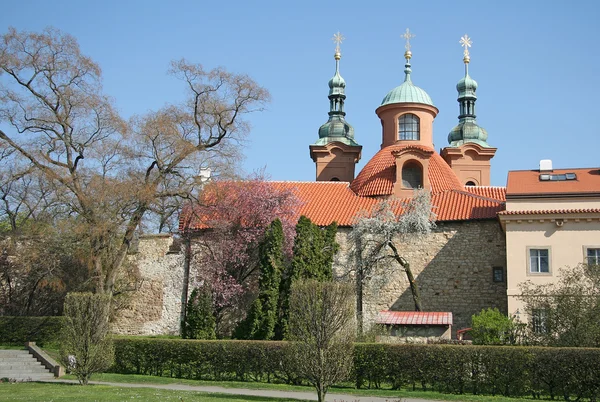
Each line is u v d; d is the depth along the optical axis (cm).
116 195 3781
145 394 2264
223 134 3959
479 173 5850
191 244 4256
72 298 2661
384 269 4016
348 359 2233
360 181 4697
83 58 3828
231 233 4019
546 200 3647
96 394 2236
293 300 2284
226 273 3928
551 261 3562
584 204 3600
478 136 6084
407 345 2661
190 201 3947
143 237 4369
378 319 3353
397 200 4247
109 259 3900
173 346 3009
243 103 3925
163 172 3866
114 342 3125
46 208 4247
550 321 2850
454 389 2578
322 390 2203
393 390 2617
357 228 4009
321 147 6062
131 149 3888
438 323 3244
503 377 2530
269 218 4019
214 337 3572
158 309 4262
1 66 3691
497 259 3969
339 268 4100
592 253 3534
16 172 3819
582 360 2441
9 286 4341
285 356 2606
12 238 4259
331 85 6456
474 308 3944
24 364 3047
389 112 5247
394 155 4481
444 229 4078
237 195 4066
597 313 2784
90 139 3884
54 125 3800
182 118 3931
